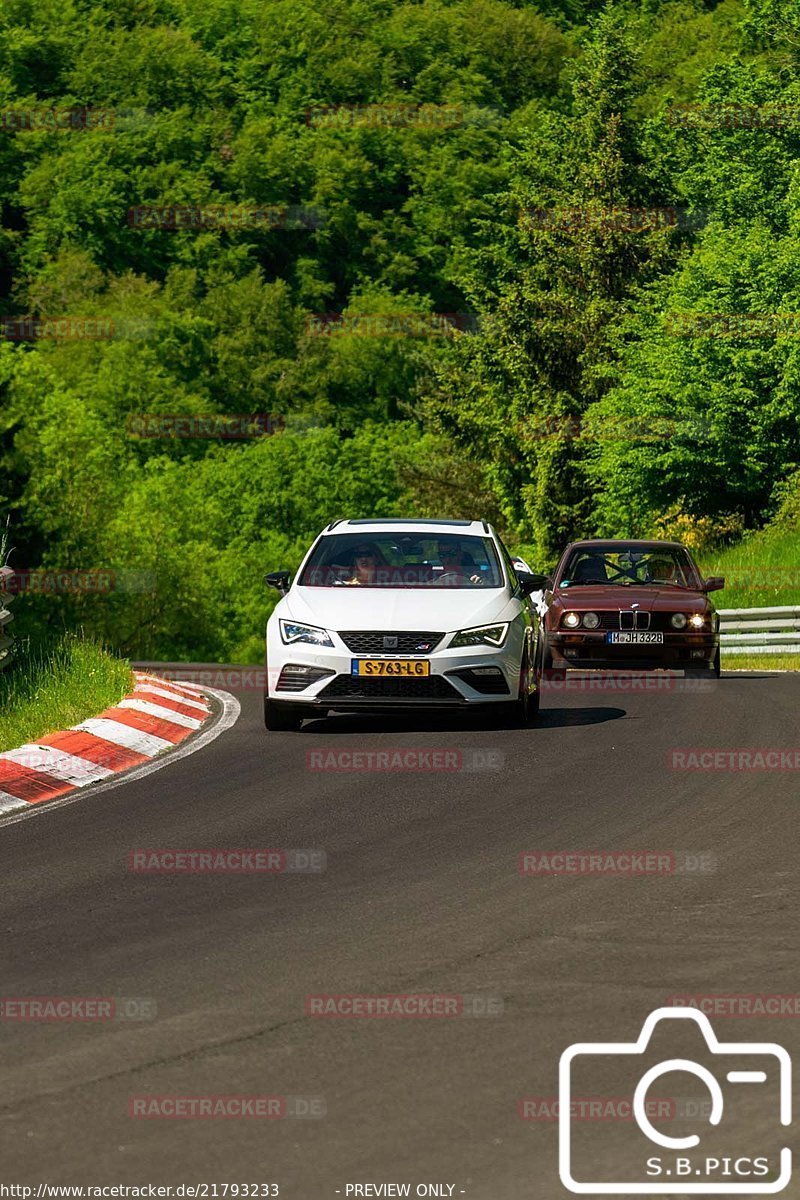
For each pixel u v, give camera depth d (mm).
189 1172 11578
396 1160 11750
